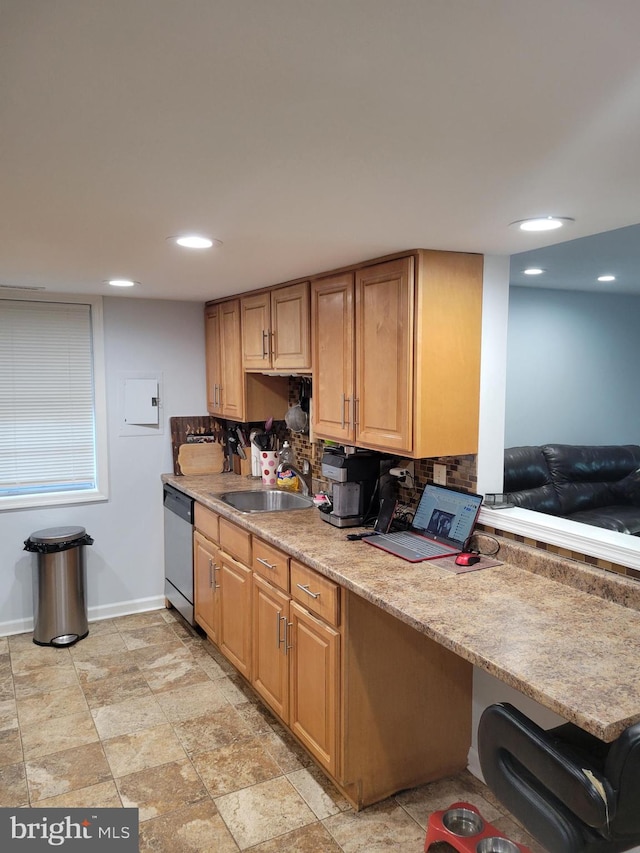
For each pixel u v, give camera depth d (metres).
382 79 0.95
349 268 2.56
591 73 0.93
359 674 2.18
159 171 1.40
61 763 2.46
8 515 3.63
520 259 3.75
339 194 1.57
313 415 2.90
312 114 1.09
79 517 3.84
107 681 3.12
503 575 2.11
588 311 5.45
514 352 5.09
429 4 0.74
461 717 2.44
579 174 1.40
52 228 1.95
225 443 4.21
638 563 1.82
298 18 0.78
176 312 4.03
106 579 3.95
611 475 5.03
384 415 2.39
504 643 1.58
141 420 3.96
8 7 0.75
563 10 0.76
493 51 0.86
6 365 3.61
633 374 5.83
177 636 3.67
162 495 4.08
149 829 2.11
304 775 2.41
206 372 4.15
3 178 1.45
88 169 1.39
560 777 1.23
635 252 3.51
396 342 2.30
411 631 2.27
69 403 3.79
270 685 2.71
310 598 2.33
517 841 2.08
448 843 1.95
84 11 0.76
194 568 3.57
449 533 2.43
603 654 1.53
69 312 3.73
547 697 1.32
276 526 2.74
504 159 1.30
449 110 1.06
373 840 2.08
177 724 2.74
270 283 3.11
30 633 3.70
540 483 4.71
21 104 1.05
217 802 2.25
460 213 1.75
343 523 2.69
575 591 1.96
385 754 2.27
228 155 1.30
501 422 2.45
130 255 2.39
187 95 1.01
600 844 1.25
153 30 0.81
